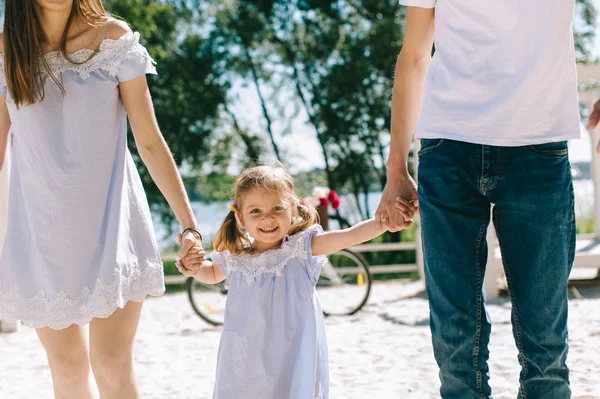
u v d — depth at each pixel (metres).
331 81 18.62
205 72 19.19
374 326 7.29
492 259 8.29
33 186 2.91
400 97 2.97
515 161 2.65
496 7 2.62
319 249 3.26
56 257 2.90
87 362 3.10
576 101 2.69
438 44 2.80
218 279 3.42
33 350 6.83
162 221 19.02
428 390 4.72
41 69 2.87
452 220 2.72
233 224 3.36
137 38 3.04
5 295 2.96
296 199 3.35
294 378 3.10
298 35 19.20
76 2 2.91
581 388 4.41
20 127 2.90
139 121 3.02
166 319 8.32
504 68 2.65
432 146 2.78
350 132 18.95
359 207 19.27
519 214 2.66
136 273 3.00
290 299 3.19
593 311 7.12
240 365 3.17
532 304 2.68
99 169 2.92
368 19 19.14
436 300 2.77
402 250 16.39
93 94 2.89
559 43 2.63
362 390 4.83
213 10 19.41
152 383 5.32
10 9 2.83
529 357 2.71
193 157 19.50
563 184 2.66
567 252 2.69
